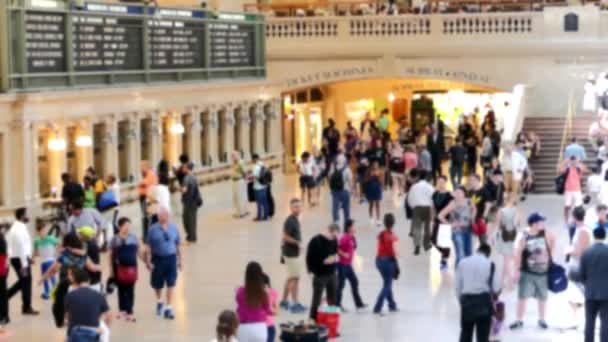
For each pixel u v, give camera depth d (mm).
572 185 28984
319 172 34656
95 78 28438
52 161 26781
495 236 25594
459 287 17469
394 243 21188
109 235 23719
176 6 34594
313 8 43125
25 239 20812
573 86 40844
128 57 30031
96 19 28359
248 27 37375
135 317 21000
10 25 25219
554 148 37781
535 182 36062
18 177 25500
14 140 25438
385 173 37000
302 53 41969
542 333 19766
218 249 27625
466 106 45250
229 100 35375
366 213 32969
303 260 26125
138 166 30328
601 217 21156
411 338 19562
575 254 20000
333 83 42875
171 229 21062
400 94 45906
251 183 32688
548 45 40719
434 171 36969
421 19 41500
